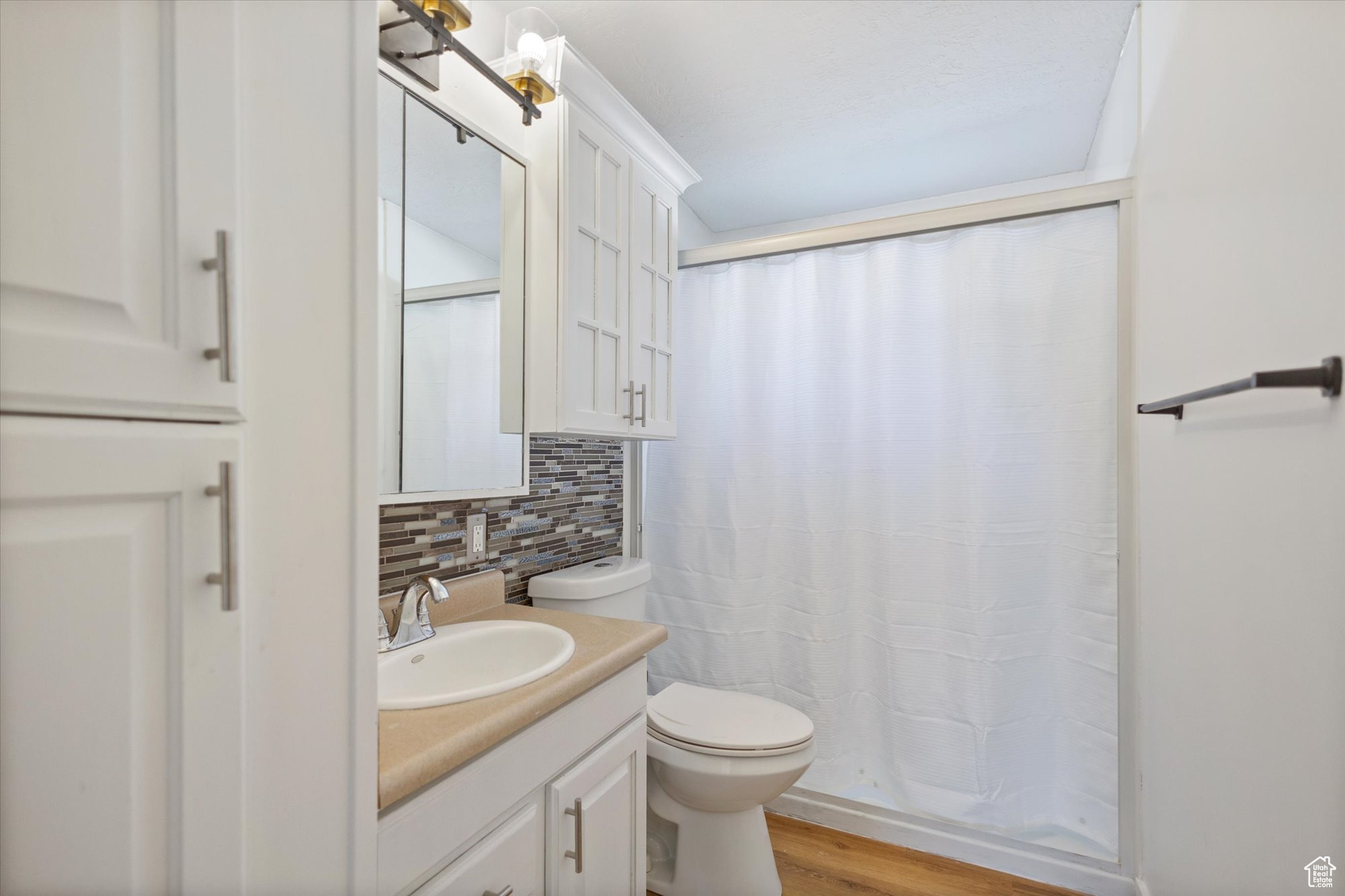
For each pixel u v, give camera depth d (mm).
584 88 1565
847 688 2055
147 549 477
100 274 446
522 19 1413
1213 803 1090
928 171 2533
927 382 1953
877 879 1779
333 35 638
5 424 403
